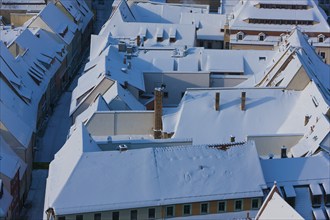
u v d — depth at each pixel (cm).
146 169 9650
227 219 9600
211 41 19425
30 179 12962
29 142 12825
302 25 18275
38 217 11819
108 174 9512
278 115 12594
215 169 9781
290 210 8569
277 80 13738
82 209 9188
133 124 12838
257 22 18350
